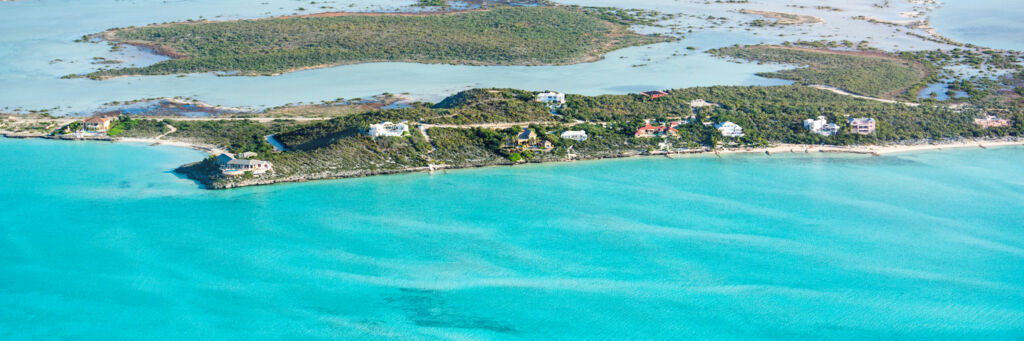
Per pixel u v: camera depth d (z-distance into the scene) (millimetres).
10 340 125938
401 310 134125
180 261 149500
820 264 150750
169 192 183625
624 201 182000
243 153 199875
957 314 134625
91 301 136750
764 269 148625
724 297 139125
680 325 131125
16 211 171500
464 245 156500
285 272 145750
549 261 150625
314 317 132375
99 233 160875
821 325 131625
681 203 181125
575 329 129625
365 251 153625
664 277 145375
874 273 147625
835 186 195250
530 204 179125
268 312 133875
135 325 130375
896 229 167250
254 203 177500
